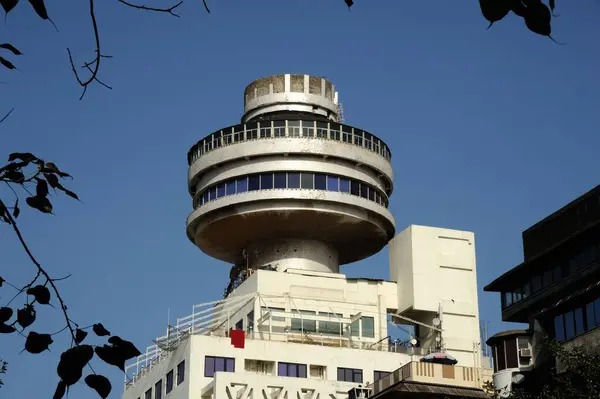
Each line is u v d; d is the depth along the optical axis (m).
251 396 80.94
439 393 70.69
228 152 97.88
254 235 99.31
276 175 96.75
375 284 98.44
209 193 99.12
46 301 11.53
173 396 87.69
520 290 68.12
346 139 98.81
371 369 89.81
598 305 58.69
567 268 63.16
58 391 11.38
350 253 105.31
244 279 98.94
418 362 72.62
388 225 101.19
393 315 94.94
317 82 104.94
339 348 89.88
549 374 62.44
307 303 94.38
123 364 11.59
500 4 11.01
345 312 95.31
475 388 71.50
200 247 102.31
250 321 93.19
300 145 96.81
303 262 98.50
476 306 98.50
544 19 10.95
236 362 87.06
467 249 100.81
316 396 82.06
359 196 98.00
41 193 12.34
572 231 65.81
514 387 64.62
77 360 11.41
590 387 47.72
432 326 95.75
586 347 58.91
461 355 95.94
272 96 103.44
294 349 88.88
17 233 11.20
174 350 89.94
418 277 98.00
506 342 66.69
